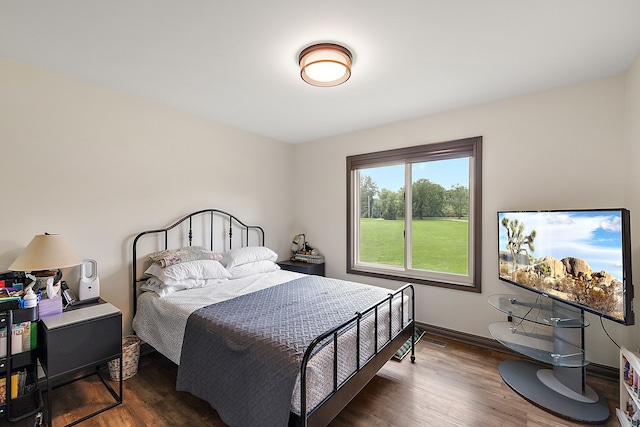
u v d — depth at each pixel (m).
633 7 1.40
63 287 2.02
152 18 1.49
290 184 4.13
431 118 2.96
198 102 2.64
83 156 2.23
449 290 2.88
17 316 1.59
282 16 1.47
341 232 3.69
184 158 2.90
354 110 2.83
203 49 1.79
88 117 2.25
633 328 1.93
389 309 2.10
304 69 1.85
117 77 2.16
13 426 1.62
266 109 2.82
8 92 1.90
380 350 1.94
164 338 2.06
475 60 1.91
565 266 1.90
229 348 1.57
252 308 2.00
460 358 2.46
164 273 2.34
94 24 1.54
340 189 3.69
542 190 2.40
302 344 1.45
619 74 2.10
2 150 1.89
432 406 1.85
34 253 1.75
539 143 2.41
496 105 2.60
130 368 2.19
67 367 1.68
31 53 1.84
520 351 1.99
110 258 2.39
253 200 3.62
